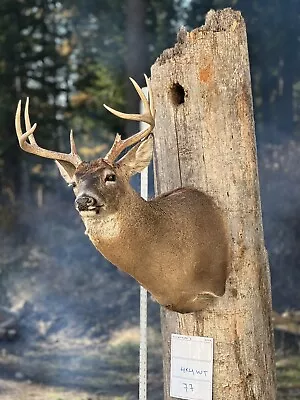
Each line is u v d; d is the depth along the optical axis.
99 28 13.58
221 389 3.91
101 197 3.41
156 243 3.58
